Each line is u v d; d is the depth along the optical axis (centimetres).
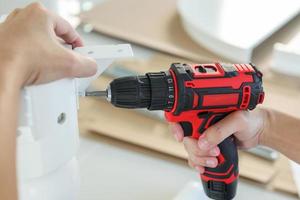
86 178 67
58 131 39
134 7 109
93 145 73
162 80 48
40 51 37
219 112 52
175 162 71
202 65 51
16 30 38
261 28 95
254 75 51
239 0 104
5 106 32
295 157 62
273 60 89
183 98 48
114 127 75
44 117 37
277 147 63
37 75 36
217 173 58
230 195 60
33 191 41
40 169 40
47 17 41
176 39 97
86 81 45
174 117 52
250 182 67
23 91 36
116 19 104
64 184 42
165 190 66
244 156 71
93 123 76
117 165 70
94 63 41
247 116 56
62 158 41
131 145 73
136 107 49
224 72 50
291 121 62
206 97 49
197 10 100
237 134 59
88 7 114
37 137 38
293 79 87
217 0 104
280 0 105
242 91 50
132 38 97
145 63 89
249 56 90
